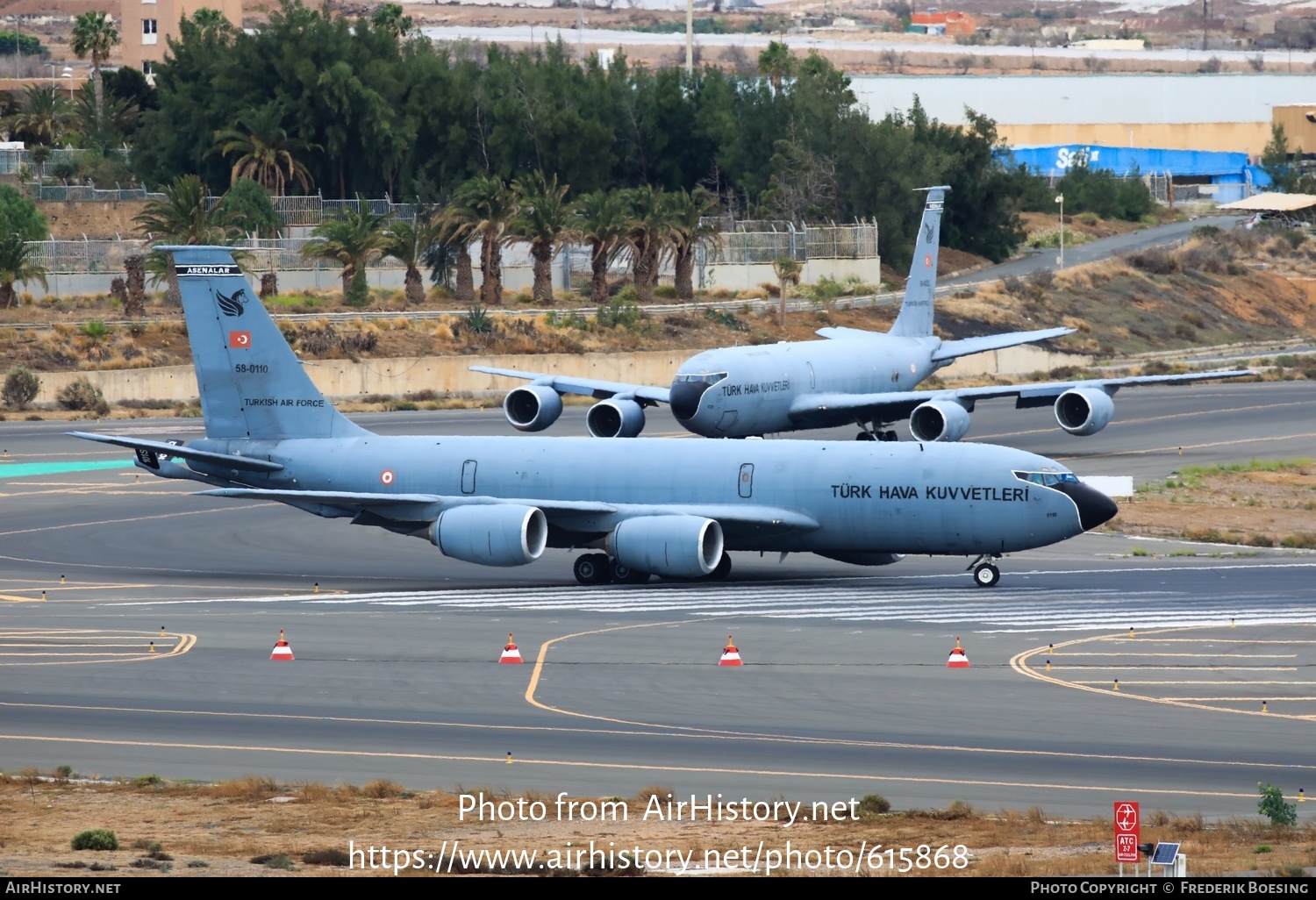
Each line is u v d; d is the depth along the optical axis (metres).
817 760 122.44
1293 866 88.38
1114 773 118.31
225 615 192.75
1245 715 137.75
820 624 184.00
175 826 103.69
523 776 118.25
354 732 132.88
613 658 164.50
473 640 175.00
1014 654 165.25
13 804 110.12
